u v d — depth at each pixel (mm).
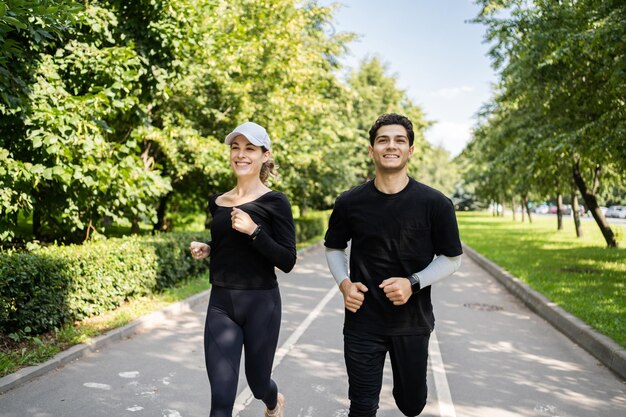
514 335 7348
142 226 22453
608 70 10266
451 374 5496
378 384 2953
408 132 2930
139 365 5559
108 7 8922
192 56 11461
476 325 7992
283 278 13164
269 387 3334
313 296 10438
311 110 16031
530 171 15617
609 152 11578
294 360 5930
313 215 31750
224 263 3230
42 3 5895
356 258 2980
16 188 7773
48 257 6453
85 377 5117
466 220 56562
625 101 11531
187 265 10883
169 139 12172
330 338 6988
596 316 7539
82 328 6652
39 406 4336
